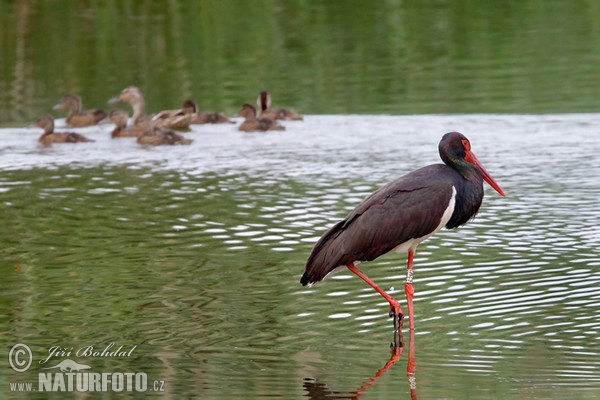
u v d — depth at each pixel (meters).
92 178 21.66
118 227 17.66
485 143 24.22
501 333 12.45
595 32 34.38
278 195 19.75
